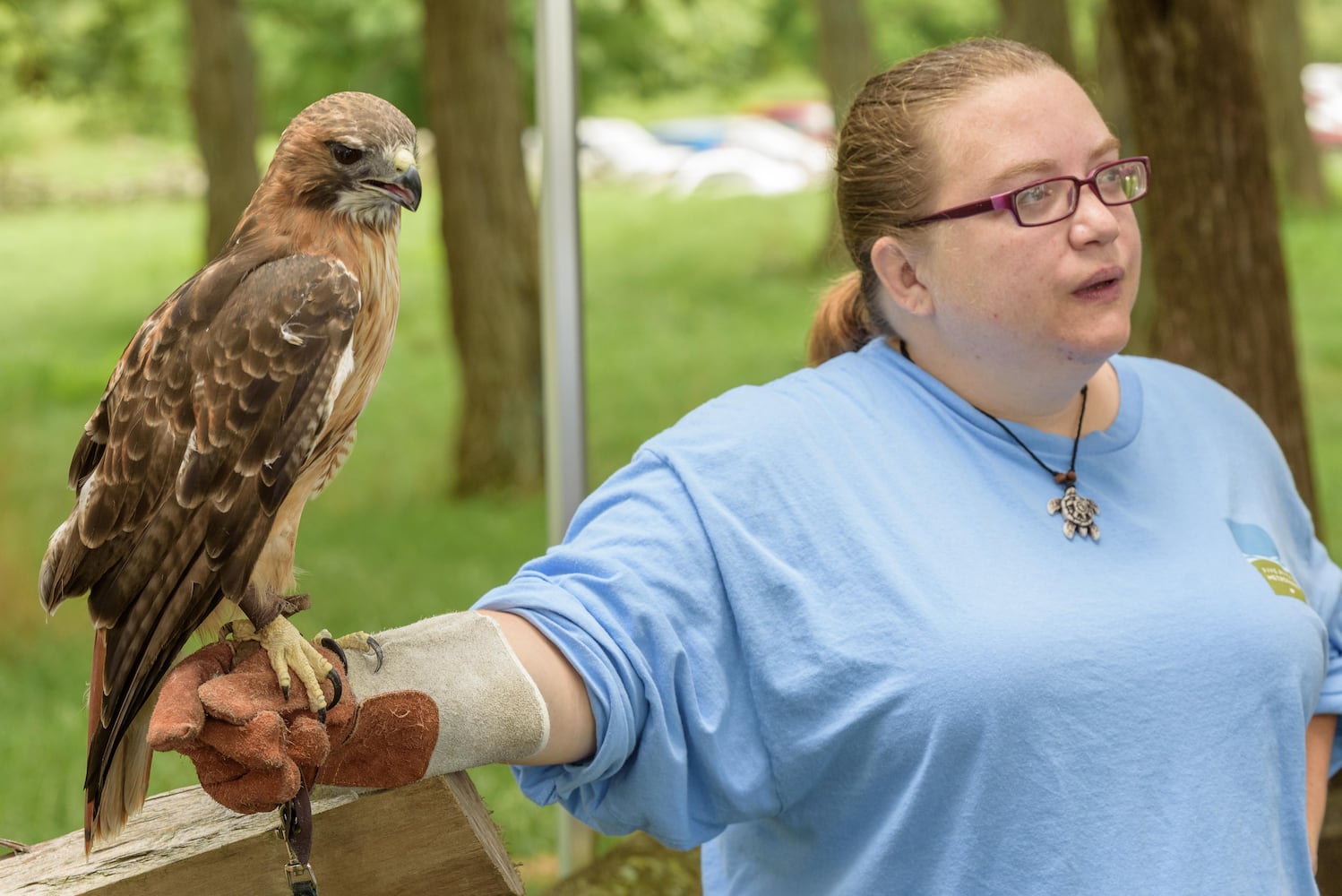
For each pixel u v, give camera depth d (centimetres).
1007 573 161
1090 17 2205
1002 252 163
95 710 145
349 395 161
